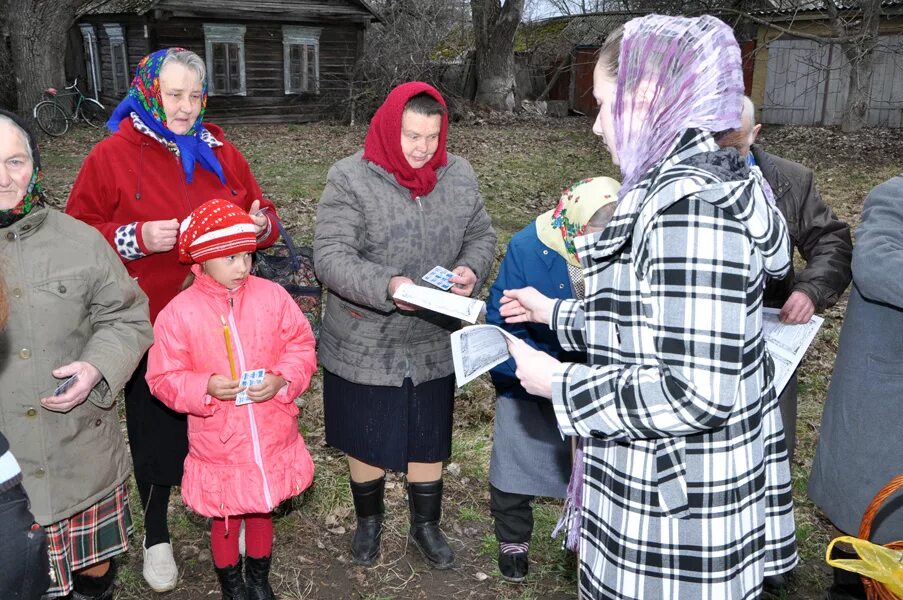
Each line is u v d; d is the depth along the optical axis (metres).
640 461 1.78
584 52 25.91
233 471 2.77
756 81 22.19
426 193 3.13
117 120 3.12
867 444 2.54
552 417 3.04
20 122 2.36
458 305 2.66
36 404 2.43
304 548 3.58
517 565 3.30
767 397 1.92
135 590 3.25
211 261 2.67
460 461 4.38
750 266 1.64
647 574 1.78
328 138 18.30
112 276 2.60
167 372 2.69
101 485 2.58
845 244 3.03
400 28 21.55
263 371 2.69
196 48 19.75
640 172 1.73
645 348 1.71
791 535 1.99
